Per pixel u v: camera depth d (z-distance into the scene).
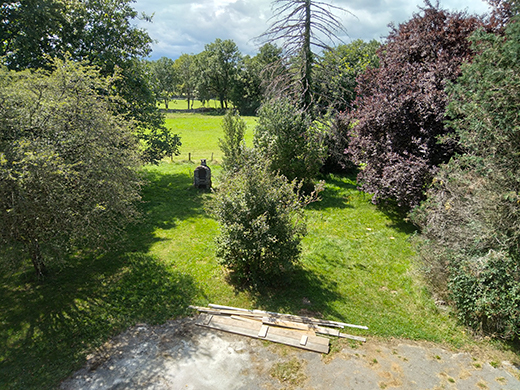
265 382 5.48
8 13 11.79
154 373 5.61
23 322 6.74
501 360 5.98
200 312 7.22
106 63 14.16
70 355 5.96
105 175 7.19
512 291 6.02
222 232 7.92
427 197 10.18
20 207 6.02
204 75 71.19
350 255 9.52
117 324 6.74
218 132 38.75
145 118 15.82
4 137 6.53
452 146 10.54
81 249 9.63
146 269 8.73
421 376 5.64
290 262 7.79
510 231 6.54
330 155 16.06
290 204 8.16
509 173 6.34
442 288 7.45
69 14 14.15
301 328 6.66
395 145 11.52
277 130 14.19
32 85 7.27
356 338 6.45
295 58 15.16
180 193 15.05
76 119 7.15
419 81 11.07
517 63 5.93
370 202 13.41
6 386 5.30
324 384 5.45
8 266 6.90
